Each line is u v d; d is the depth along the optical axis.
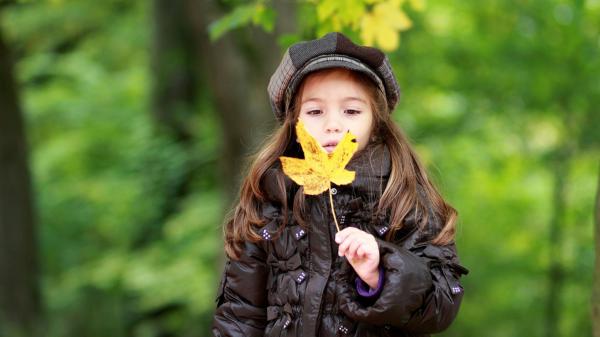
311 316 2.67
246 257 2.88
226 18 4.50
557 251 11.96
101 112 15.59
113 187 14.21
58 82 16.50
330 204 2.67
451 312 2.61
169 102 14.20
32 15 15.30
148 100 14.64
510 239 13.27
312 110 2.78
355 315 2.57
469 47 12.06
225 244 2.95
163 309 13.86
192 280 12.29
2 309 10.74
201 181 13.98
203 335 13.55
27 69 16.09
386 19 4.26
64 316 15.02
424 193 2.81
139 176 14.09
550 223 12.28
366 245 2.52
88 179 14.95
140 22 15.90
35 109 15.42
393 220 2.70
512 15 11.70
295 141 2.93
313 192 2.62
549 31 11.36
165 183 13.88
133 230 14.02
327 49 2.77
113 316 15.52
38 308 11.20
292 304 2.74
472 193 13.38
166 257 12.87
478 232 13.30
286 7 7.05
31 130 15.62
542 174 13.28
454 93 12.59
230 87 9.30
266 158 2.88
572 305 12.13
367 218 2.73
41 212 14.98
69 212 14.94
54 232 15.21
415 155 2.88
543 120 12.23
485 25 12.07
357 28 4.27
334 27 4.29
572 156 11.62
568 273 12.08
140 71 16.52
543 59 11.42
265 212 2.86
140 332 13.96
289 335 2.72
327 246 2.72
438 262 2.67
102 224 14.72
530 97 11.70
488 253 13.10
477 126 12.77
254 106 9.30
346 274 2.69
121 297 14.58
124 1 15.90
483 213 13.34
